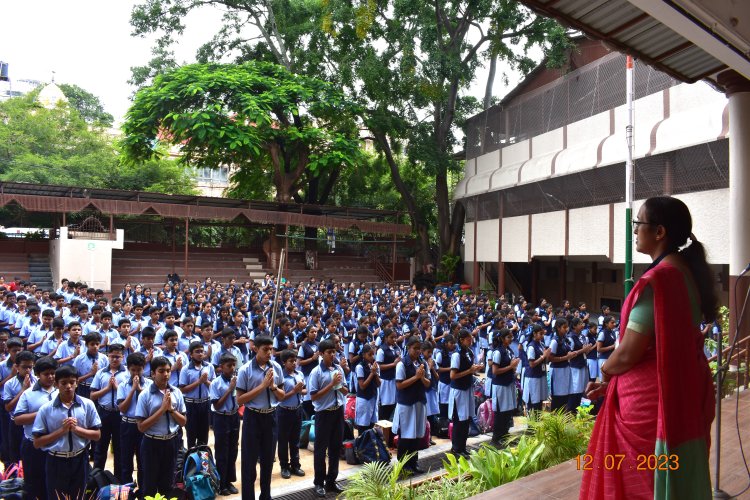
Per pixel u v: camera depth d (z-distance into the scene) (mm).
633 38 4930
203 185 44562
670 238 2186
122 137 32938
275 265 29625
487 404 9609
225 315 12234
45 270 24641
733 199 10789
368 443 7613
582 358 10273
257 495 6785
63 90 37250
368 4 23375
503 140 25812
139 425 5910
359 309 15992
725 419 6086
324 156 26719
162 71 28094
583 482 2352
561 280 24578
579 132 20188
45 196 21922
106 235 23141
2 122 28375
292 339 10602
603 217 18750
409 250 35219
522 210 23953
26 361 6879
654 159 16531
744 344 9141
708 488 2049
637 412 2092
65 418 5660
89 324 10953
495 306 18188
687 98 15594
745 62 4836
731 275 10867
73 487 5711
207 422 7730
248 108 23203
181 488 6250
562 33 21031
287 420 7379
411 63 25766
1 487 5703
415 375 7457
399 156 35469
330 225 28062
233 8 28781
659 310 1995
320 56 28281
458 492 4441
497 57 29062
